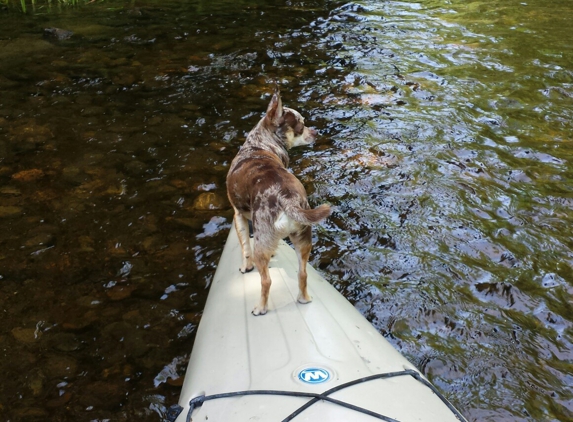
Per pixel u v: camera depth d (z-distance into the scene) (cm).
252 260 127
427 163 199
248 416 78
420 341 127
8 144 207
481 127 225
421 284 144
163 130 219
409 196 180
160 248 157
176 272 148
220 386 90
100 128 220
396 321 133
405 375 90
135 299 140
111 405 113
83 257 153
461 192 183
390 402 79
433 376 118
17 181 186
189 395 93
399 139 215
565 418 109
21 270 148
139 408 112
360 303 138
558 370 120
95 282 145
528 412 110
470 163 200
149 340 128
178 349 126
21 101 240
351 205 176
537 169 196
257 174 111
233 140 212
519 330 130
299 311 108
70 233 162
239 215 124
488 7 395
